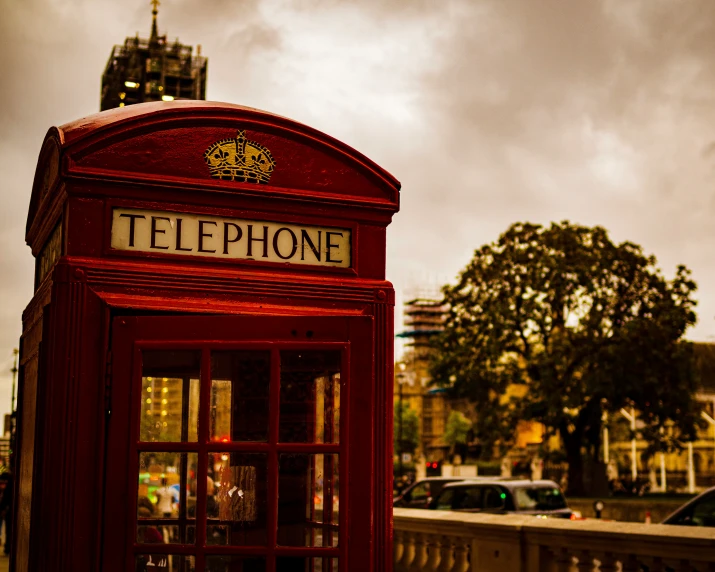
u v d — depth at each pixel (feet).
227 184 13.25
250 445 12.17
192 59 394.32
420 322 412.16
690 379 136.56
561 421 141.28
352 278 13.76
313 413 12.44
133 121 13.00
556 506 63.00
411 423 323.57
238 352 12.39
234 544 12.22
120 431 12.17
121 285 12.57
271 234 13.44
